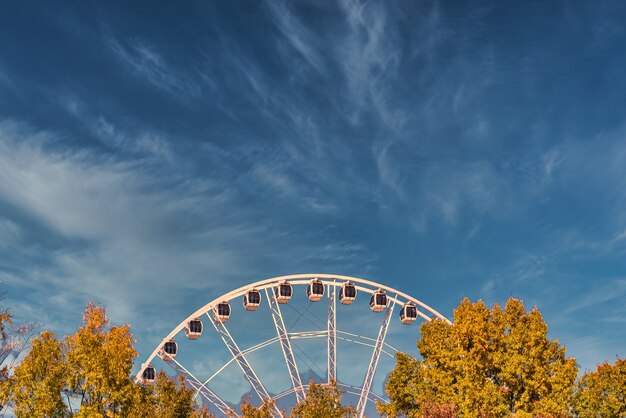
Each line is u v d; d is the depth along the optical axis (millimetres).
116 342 63844
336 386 92562
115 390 62188
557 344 68875
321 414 88312
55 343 62625
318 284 113500
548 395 66375
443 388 70188
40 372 60375
